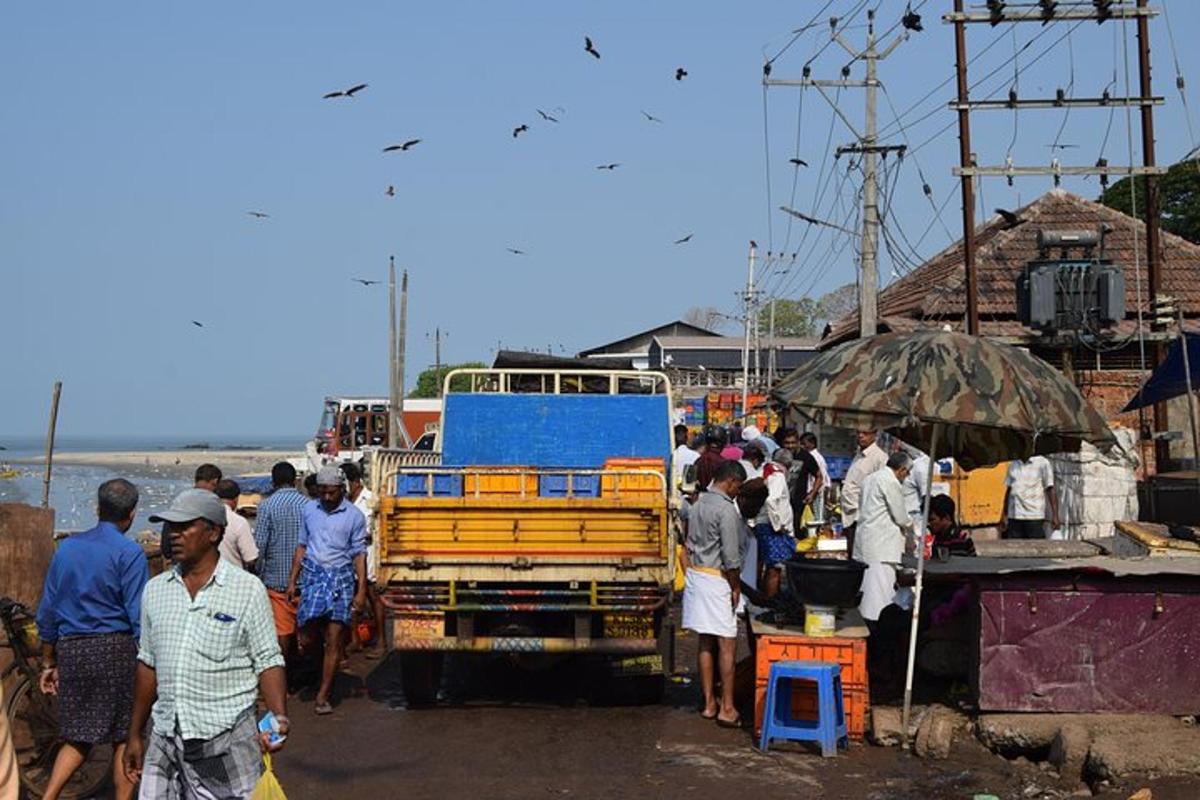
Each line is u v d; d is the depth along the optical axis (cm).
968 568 966
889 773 855
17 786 588
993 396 870
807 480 1730
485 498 1026
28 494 5969
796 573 951
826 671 901
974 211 2033
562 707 1071
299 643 1077
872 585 1045
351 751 923
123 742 725
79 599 717
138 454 17938
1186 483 1440
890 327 2392
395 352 3797
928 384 875
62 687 718
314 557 1062
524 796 806
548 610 1036
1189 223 3894
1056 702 910
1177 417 1938
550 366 1806
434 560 1027
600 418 1357
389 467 1262
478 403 1356
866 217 2508
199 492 564
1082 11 1972
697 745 930
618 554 1027
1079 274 2036
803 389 906
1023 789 818
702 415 4053
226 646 555
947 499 1119
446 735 972
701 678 1041
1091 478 1647
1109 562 970
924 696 1028
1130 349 2236
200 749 551
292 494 1159
